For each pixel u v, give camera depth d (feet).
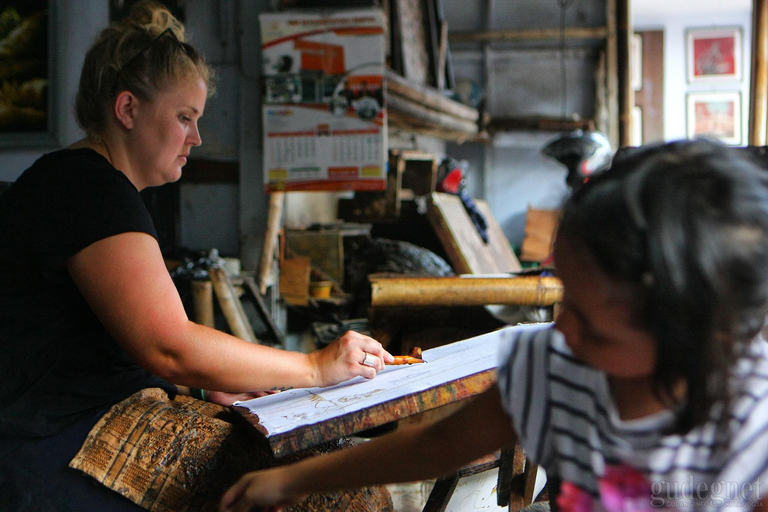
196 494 3.54
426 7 21.71
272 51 12.21
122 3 11.66
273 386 3.87
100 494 3.65
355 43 12.13
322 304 14.38
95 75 4.11
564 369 2.28
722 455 1.98
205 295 10.43
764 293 1.71
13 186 3.93
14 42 11.38
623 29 23.06
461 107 22.62
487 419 2.54
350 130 12.28
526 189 28.71
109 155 4.20
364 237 17.38
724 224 1.66
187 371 3.69
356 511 3.69
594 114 27.76
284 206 15.25
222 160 12.84
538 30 27.37
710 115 30.76
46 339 3.78
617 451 2.12
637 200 1.74
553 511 3.42
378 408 3.41
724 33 30.40
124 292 3.60
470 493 4.78
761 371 2.03
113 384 4.02
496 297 7.20
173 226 12.78
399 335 7.64
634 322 1.81
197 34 12.73
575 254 1.88
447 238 16.17
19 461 3.68
